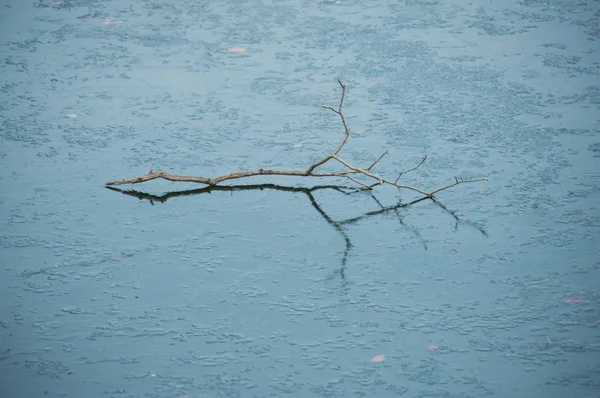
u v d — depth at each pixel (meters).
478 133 8.61
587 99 9.34
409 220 7.13
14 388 5.24
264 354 5.52
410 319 5.87
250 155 8.20
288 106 9.26
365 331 5.75
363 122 8.88
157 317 5.92
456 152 8.23
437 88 9.71
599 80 9.84
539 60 10.45
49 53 10.76
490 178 7.75
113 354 5.55
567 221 7.04
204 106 9.27
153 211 7.29
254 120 8.93
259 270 6.44
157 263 6.54
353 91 9.64
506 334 5.70
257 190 7.64
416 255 6.62
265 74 10.11
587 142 8.35
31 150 8.34
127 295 6.16
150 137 8.59
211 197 7.53
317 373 5.34
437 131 8.66
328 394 5.14
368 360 5.45
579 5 12.44
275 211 7.29
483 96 9.48
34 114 9.11
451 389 5.18
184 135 8.62
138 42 11.12
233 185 7.71
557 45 10.92
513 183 7.65
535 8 12.35
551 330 5.73
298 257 6.61
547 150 8.22
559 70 10.13
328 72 10.17
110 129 8.77
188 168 7.96
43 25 11.72
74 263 6.55
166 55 10.69
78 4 12.56
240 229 7.00
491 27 11.60
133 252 6.68
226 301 6.08
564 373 5.32
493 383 5.23
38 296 6.16
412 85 9.79
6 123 8.89
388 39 11.20
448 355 5.50
